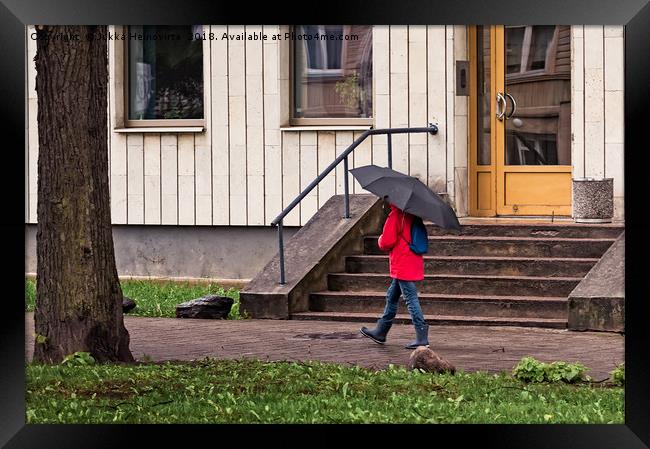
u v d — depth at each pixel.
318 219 22.42
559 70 24.03
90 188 15.45
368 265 21.56
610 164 23.00
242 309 20.77
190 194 26.06
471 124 24.44
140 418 12.66
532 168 24.09
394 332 18.83
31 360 15.89
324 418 12.58
